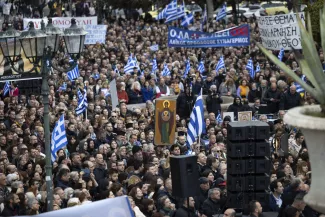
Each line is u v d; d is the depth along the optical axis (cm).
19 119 2995
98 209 1195
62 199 1859
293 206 1688
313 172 671
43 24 1873
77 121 2875
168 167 2247
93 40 5253
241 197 1664
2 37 1855
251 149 1652
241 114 2994
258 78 4238
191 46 4647
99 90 3878
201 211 1847
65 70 1947
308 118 649
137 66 4472
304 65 714
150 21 7838
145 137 2745
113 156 2242
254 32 6231
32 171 2117
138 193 1842
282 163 2372
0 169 2164
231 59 4850
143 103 3956
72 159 2225
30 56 1828
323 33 718
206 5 7369
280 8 7669
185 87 3666
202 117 2505
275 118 3412
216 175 2156
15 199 1719
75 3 8556
